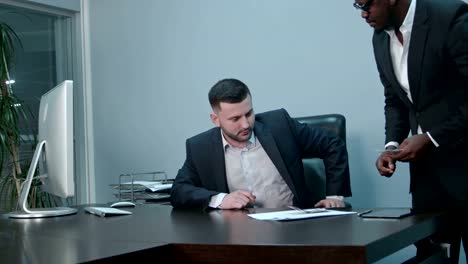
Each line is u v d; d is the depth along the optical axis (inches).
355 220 53.9
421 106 70.0
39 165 82.7
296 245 40.4
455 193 66.9
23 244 49.4
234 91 79.0
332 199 78.5
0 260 41.2
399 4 66.2
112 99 154.0
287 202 83.9
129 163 150.5
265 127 85.4
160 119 144.3
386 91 78.2
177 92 141.0
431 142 66.0
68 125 71.2
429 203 71.2
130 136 150.3
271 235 46.0
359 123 111.9
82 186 159.0
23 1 150.1
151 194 108.0
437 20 64.9
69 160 71.1
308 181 89.4
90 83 159.2
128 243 46.4
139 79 148.4
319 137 86.6
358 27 111.7
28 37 155.3
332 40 115.3
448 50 65.4
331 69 115.6
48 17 160.6
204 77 135.9
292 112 121.1
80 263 38.6
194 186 82.2
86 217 72.3
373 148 110.0
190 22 138.1
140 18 147.9
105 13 155.5
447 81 68.1
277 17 123.2
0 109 136.4
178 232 52.1
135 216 70.4
